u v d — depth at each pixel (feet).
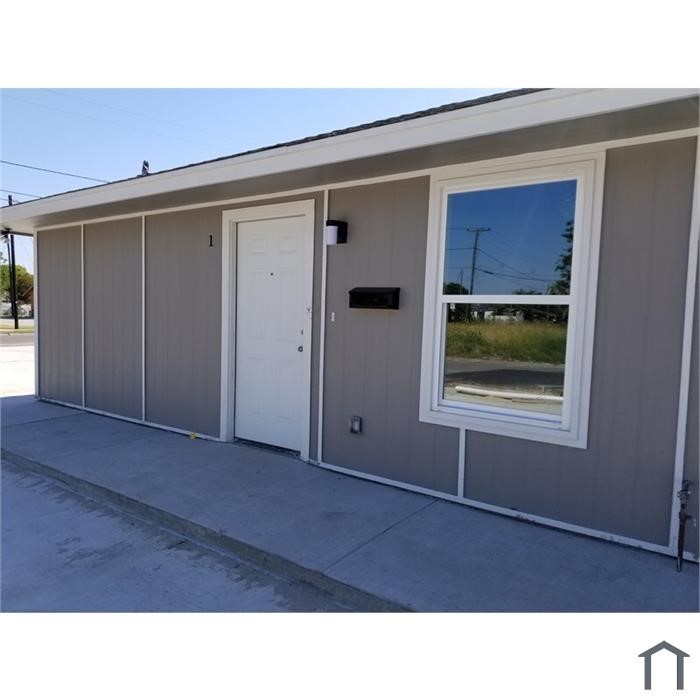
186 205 18.10
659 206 9.63
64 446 17.13
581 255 10.42
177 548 10.54
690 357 9.45
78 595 8.73
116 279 21.07
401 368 13.24
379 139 11.02
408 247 12.96
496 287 11.80
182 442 17.67
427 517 11.48
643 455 9.99
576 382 10.59
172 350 19.16
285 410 16.43
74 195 18.76
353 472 14.29
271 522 11.09
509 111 9.22
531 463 11.31
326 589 8.80
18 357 47.62
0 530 11.37
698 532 9.52
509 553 9.75
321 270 14.70
